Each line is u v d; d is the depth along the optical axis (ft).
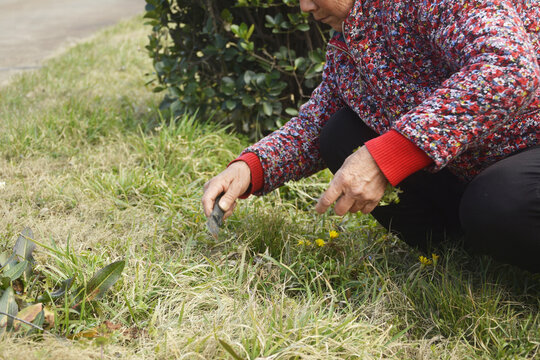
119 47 21.50
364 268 6.59
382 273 6.52
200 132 10.64
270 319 5.42
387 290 6.13
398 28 5.18
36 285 5.99
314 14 5.68
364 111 5.95
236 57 11.23
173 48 11.81
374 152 4.74
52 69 18.03
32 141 10.62
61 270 6.21
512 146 5.34
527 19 5.10
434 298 5.93
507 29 4.52
